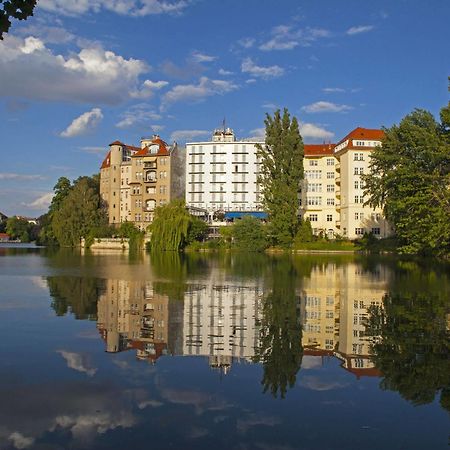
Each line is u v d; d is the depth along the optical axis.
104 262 58.66
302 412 9.67
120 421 9.12
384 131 65.38
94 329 17.44
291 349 14.76
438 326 18.05
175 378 11.72
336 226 119.31
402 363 13.16
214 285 32.31
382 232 108.00
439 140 52.44
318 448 8.11
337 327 18.00
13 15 8.22
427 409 9.87
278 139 85.94
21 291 28.56
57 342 15.30
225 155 130.25
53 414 9.46
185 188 136.88
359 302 24.23
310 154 120.88
